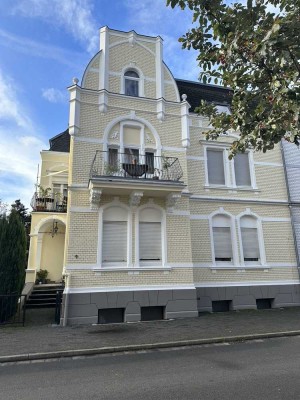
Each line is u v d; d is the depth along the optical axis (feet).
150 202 39.11
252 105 20.36
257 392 15.16
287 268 45.62
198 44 19.44
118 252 37.17
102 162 38.55
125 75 43.68
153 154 41.78
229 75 17.95
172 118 43.39
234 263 43.68
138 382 17.11
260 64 16.97
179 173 41.24
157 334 28.04
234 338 26.37
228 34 17.13
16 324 33.06
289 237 47.11
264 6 16.66
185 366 19.80
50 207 59.93
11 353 22.50
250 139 18.71
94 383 17.15
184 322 33.63
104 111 40.40
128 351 23.75
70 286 34.30
